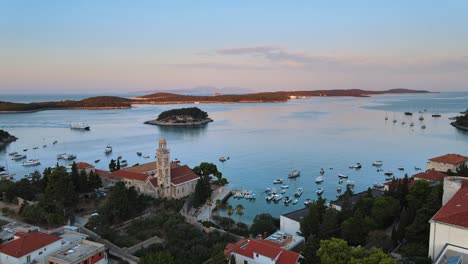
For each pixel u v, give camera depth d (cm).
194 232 9912
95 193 13825
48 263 7162
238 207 12025
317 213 9294
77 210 12075
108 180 15462
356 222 8750
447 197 7950
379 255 5875
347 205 10269
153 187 13950
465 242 6069
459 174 13062
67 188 12100
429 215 7700
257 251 7288
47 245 7581
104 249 7675
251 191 16700
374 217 9525
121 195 11106
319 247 7231
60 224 10344
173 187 14338
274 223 11344
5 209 11350
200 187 13650
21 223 9994
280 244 8225
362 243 8675
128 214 11156
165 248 8781
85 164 17262
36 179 14862
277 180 18588
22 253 7150
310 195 16525
